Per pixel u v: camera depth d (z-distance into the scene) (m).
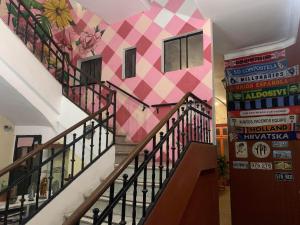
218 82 7.16
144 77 4.99
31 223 2.67
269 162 4.79
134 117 4.99
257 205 4.79
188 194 2.81
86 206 1.61
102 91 5.40
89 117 3.42
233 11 3.99
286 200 4.53
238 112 5.25
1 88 3.36
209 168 3.55
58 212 2.94
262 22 4.26
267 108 4.93
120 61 5.38
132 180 2.02
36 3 5.44
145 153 2.26
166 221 2.32
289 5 3.76
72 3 6.29
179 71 4.58
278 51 4.95
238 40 4.91
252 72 5.19
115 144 3.94
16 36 3.32
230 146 5.25
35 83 3.53
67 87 4.23
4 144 4.24
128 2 4.92
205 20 4.36
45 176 3.58
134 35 5.27
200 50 4.60
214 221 3.78
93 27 5.98
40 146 2.81
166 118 2.60
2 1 4.83
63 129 3.90
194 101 3.66
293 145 4.59
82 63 6.16
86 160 3.84
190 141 3.12
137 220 2.61
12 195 3.47
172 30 4.75
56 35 5.82
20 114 3.96
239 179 5.05
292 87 4.71
